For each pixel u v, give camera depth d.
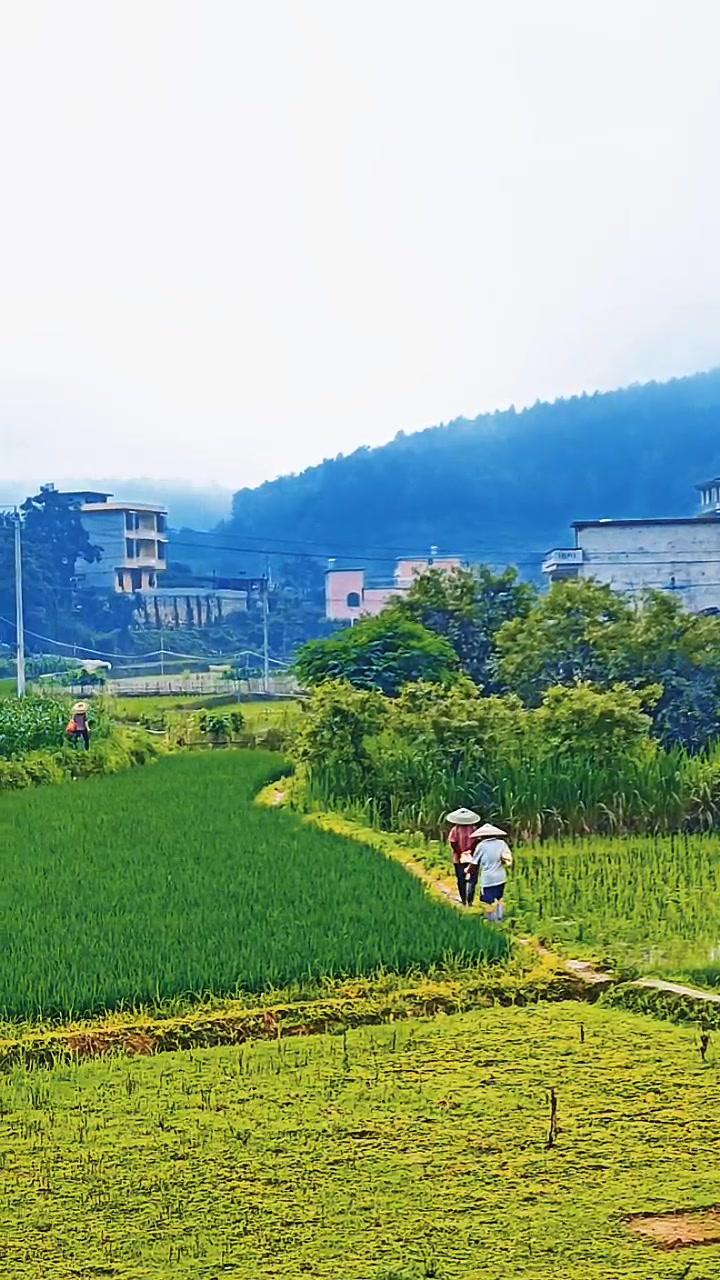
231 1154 9.30
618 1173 8.93
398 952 13.72
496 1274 7.69
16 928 14.81
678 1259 7.83
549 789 23.55
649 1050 11.38
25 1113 10.10
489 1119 9.85
